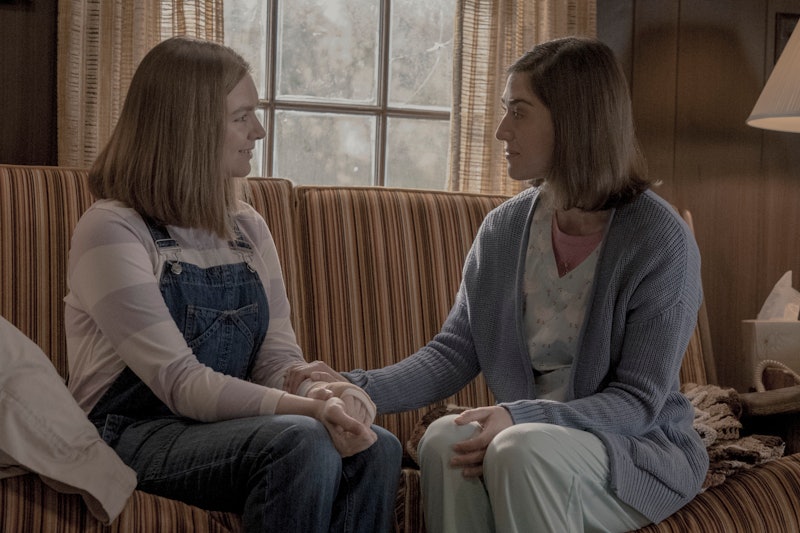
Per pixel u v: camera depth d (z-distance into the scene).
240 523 1.57
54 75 2.64
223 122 1.75
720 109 3.17
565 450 1.58
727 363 3.22
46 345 2.05
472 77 2.90
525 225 1.91
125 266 1.64
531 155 1.83
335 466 1.52
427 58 3.09
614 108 1.79
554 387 1.84
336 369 2.30
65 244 2.10
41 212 2.09
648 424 1.73
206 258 1.77
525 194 1.97
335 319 2.32
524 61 1.86
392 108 3.07
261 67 2.96
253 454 1.49
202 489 1.55
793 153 3.22
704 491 1.88
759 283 3.23
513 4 2.90
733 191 3.19
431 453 1.64
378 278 2.38
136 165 1.72
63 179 2.15
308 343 2.30
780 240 3.23
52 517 1.43
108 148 1.78
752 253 3.22
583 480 1.60
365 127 3.05
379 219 2.42
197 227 1.75
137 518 1.48
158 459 1.59
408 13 3.07
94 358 1.69
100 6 2.59
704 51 3.15
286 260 2.29
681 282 1.76
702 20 3.14
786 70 2.72
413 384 1.92
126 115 1.76
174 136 1.72
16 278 2.04
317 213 2.38
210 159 1.74
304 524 1.48
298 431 1.49
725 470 1.94
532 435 1.56
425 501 1.65
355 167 3.05
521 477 1.53
